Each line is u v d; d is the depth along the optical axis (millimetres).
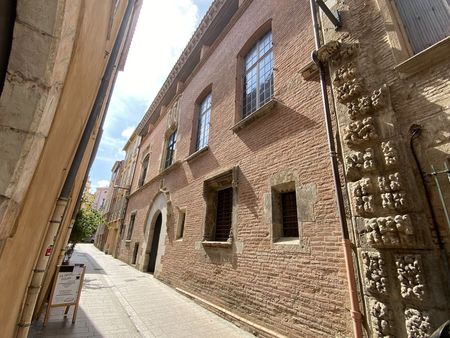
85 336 4031
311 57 4680
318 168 4078
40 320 4566
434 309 2234
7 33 1014
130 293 7180
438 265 2318
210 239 6801
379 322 2602
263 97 6367
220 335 4297
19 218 1186
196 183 8258
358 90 3375
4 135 988
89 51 1797
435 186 2500
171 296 6984
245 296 4848
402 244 2539
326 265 3551
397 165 2760
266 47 6789
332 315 3299
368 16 3691
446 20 2980
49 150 1396
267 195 4984
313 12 4734
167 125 13484
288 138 4859
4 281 1325
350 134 3328
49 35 1056
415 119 2779
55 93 1133
